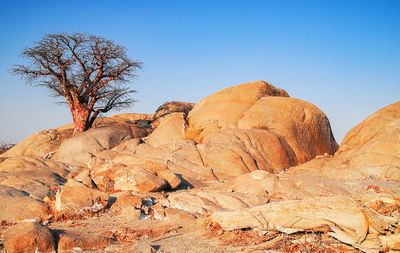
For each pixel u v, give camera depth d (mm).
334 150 29500
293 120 26500
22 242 7188
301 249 7004
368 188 14023
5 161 18578
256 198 12242
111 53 29734
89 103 30406
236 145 22438
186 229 9164
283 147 24094
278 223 7770
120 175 14188
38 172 16000
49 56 28641
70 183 11250
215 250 7340
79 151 25156
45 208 10719
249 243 7637
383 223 6863
